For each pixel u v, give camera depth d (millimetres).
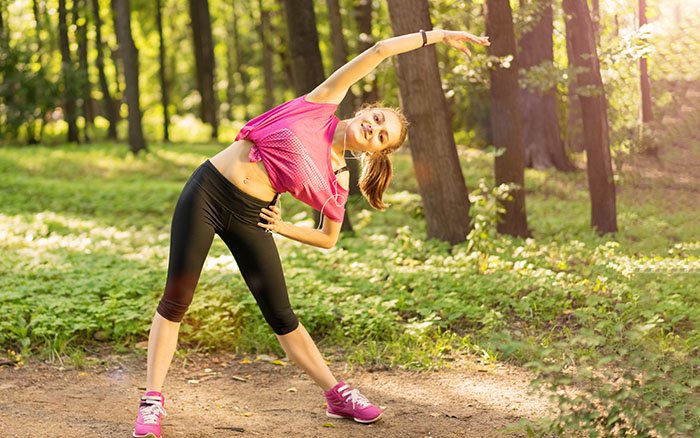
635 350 3951
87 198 16609
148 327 6230
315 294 7168
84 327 6090
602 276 7648
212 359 5953
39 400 4840
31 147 27391
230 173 4090
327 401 4633
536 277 7848
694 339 4059
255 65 41188
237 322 6477
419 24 9906
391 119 4250
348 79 4125
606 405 3799
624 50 9844
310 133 4102
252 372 5664
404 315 6914
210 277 7703
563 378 3836
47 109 28891
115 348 6027
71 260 8977
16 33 34000
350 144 4207
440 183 10258
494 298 7195
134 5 35719
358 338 6277
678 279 4254
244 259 4289
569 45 12469
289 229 4289
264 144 4059
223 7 39000
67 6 31656
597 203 11625
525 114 20609
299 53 12531
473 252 9031
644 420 3609
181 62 46344
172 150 25891
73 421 4453
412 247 9852
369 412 4535
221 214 4137
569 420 3971
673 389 3613
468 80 10852
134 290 7098
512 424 4539
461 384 5320
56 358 5770
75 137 28672
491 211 9383
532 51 17016
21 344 5938
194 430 4414
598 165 11500
